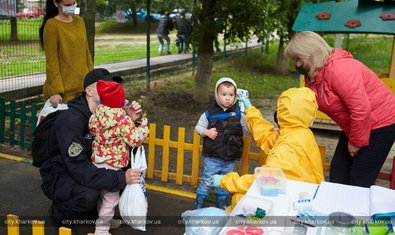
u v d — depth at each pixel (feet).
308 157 8.64
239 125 11.93
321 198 7.51
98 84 9.76
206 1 25.58
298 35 9.98
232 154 11.91
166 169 14.87
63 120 9.79
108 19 60.08
